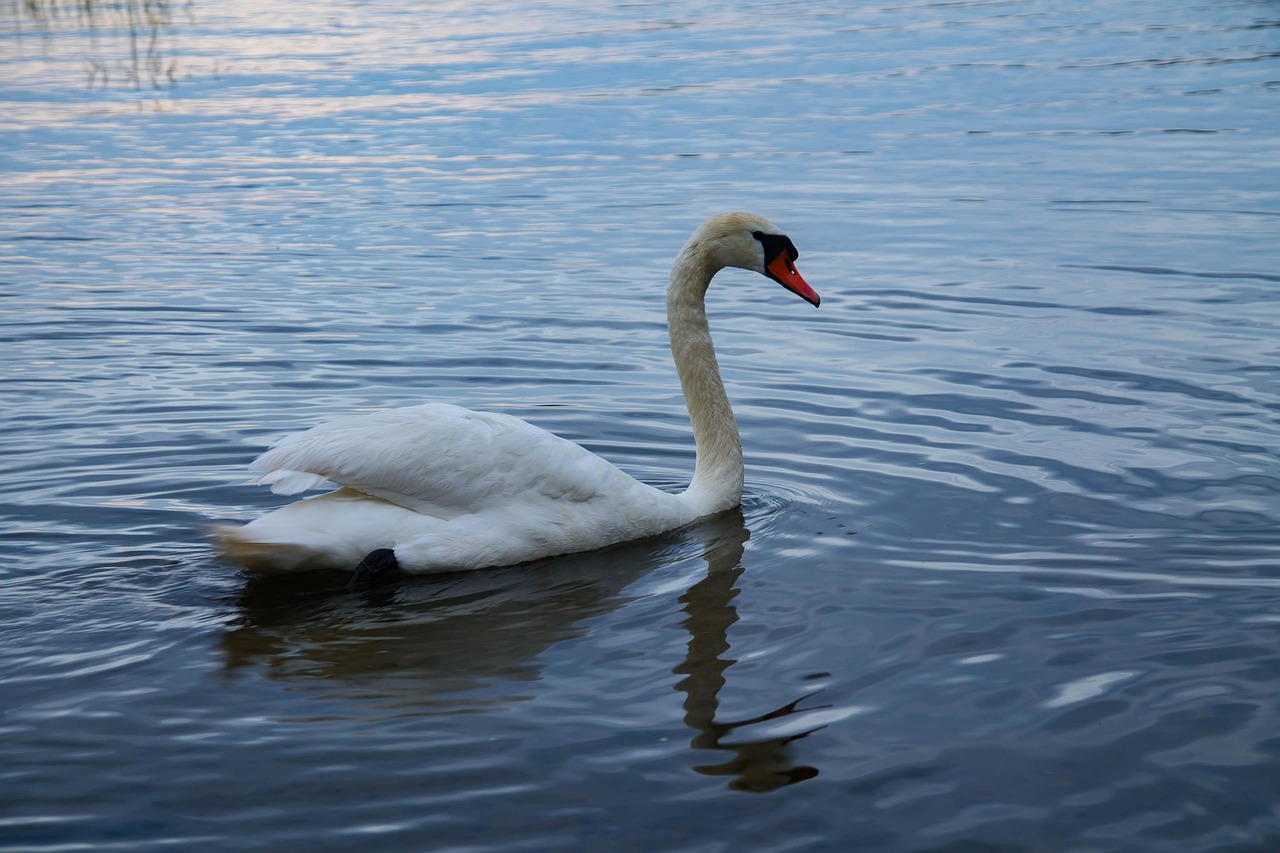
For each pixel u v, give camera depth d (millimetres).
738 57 29422
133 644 6410
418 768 5285
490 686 6004
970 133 21406
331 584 7250
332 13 38594
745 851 4758
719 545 7828
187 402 10211
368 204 17406
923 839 4832
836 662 6203
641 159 19859
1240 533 7648
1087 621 6590
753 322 12578
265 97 25406
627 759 5359
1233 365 10727
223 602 6941
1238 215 15812
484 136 21641
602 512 7828
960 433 9500
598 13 37812
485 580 7340
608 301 13117
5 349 11609
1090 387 10344
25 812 4961
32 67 29250
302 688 5973
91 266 14508
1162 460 8836
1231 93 24031
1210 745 5426
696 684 6000
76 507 8164
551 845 4789
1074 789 5141
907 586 7074
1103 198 16938
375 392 10547
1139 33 32094
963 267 14070
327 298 13281
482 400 10398
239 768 5277
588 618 6781
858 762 5332
